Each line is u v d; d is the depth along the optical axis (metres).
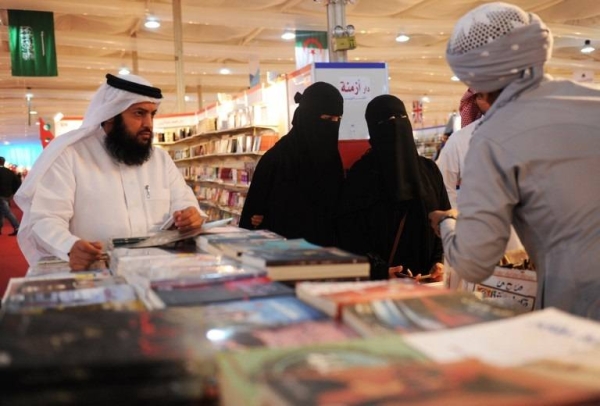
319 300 0.95
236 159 7.89
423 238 2.50
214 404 0.65
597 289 1.33
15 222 12.17
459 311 0.88
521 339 0.73
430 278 2.39
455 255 1.39
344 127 4.33
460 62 1.47
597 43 12.37
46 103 18.45
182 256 1.51
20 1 8.09
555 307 1.40
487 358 0.66
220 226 2.06
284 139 2.86
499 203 1.36
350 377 0.59
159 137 10.91
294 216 2.69
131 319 0.84
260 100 6.83
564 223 1.35
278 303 0.99
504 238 1.37
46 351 0.66
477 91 1.52
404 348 0.70
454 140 3.08
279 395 0.55
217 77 15.98
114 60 12.67
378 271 2.34
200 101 17.00
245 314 0.90
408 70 15.27
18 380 0.60
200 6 9.25
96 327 0.79
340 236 2.60
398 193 2.41
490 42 1.39
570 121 1.36
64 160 2.29
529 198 1.39
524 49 1.39
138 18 9.82
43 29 8.69
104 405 0.60
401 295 0.96
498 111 1.44
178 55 9.41
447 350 0.69
